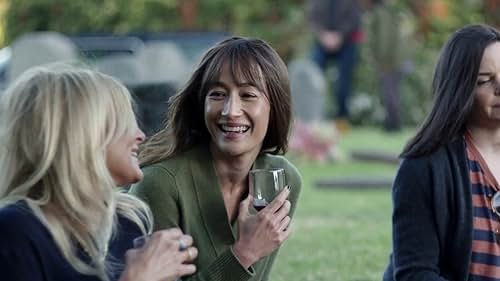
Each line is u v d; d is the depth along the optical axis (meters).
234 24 21.67
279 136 4.25
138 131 3.41
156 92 8.92
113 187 3.29
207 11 21.78
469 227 4.16
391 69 16.77
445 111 4.22
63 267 3.20
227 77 4.04
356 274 6.30
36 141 3.23
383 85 16.88
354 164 12.38
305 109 14.38
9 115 3.27
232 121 4.03
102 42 17.22
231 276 3.80
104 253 3.30
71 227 3.25
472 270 4.20
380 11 16.70
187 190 4.10
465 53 4.21
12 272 3.14
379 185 10.25
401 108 17.67
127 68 11.09
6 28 22.48
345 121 16.81
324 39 16.45
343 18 16.41
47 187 3.25
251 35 21.16
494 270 4.19
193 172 4.13
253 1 21.53
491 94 4.21
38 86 3.27
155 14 21.86
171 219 4.07
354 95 18.41
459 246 4.18
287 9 21.47
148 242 3.25
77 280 3.21
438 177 4.18
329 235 7.51
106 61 11.20
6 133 3.27
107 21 21.92
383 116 18.12
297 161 12.58
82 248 3.26
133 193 4.10
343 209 8.91
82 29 22.06
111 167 3.35
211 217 4.11
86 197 3.23
